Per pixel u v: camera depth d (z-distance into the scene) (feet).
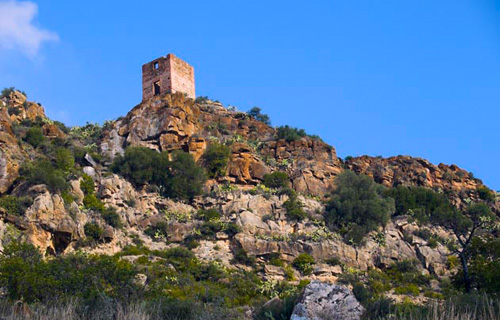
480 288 112.88
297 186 232.32
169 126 239.30
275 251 189.57
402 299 171.53
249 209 208.23
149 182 217.36
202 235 195.00
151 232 196.13
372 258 198.59
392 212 223.10
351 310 78.54
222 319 87.86
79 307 82.94
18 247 125.49
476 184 276.41
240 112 287.69
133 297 103.65
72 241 173.47
